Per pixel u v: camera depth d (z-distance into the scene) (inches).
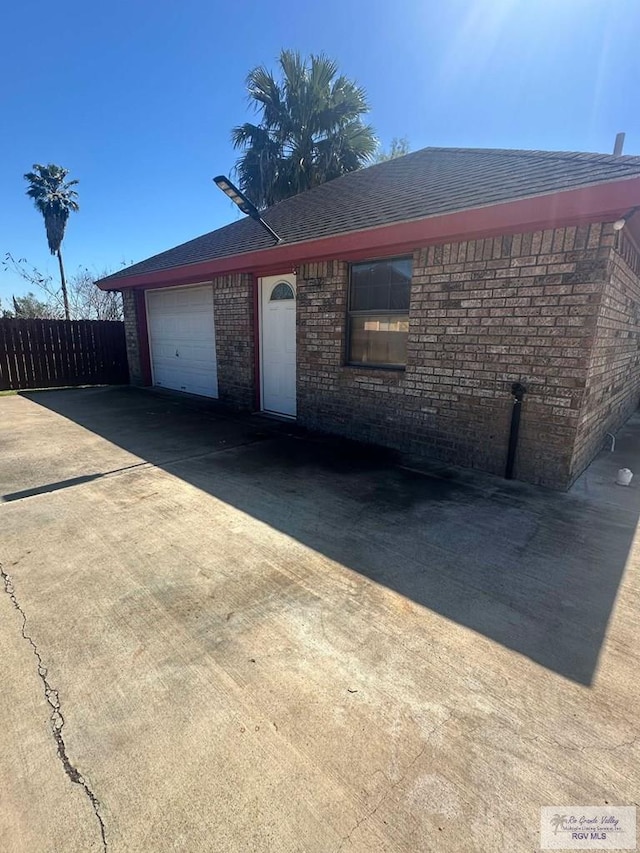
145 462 191.9
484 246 164.6
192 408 318.7
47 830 50.7
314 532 127.0
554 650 81.2
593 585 102.4
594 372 158.9
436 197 188.5
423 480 169.6
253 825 51.4
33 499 150.3
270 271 268.5
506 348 165.0
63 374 434.6
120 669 75.4
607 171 138.3
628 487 162.9
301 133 522.3
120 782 56.3
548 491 159.3
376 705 68.5
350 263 216.7
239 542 120.8
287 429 253.1
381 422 213.8
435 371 187.8
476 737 63.2
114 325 457.4
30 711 66.7
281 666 76.4
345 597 96.6
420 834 50.6
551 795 55.2
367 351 219.6
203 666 76.2
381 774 57.6
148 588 99.3
